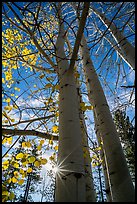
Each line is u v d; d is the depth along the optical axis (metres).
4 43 3.93
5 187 2.15
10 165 2.43
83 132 2.48
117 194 1.45
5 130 2.17
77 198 1.11
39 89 3.20
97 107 2.25
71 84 1.85
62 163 1.28
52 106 3.02
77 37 1.81
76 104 1.72
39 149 2.56
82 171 1.25
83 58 3.16
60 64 2.16
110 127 1.99
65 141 1.40
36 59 3.99
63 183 1.18
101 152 2.62
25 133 2.25
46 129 3.00
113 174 1.60
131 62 2.82
